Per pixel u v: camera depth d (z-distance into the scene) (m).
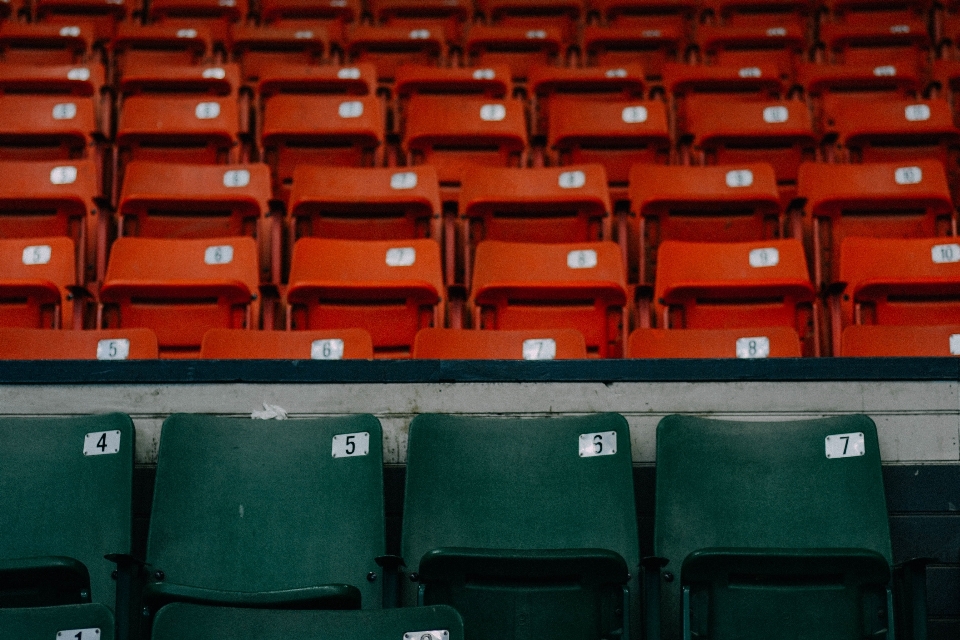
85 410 2.42
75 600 1.88
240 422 2.28
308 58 6.24
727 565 1.90
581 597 1.92
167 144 4.75
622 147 4.76
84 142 4.73
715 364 2.46
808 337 3.29
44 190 4.26
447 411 2.43
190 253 3.64
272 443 2.27
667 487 2.25
